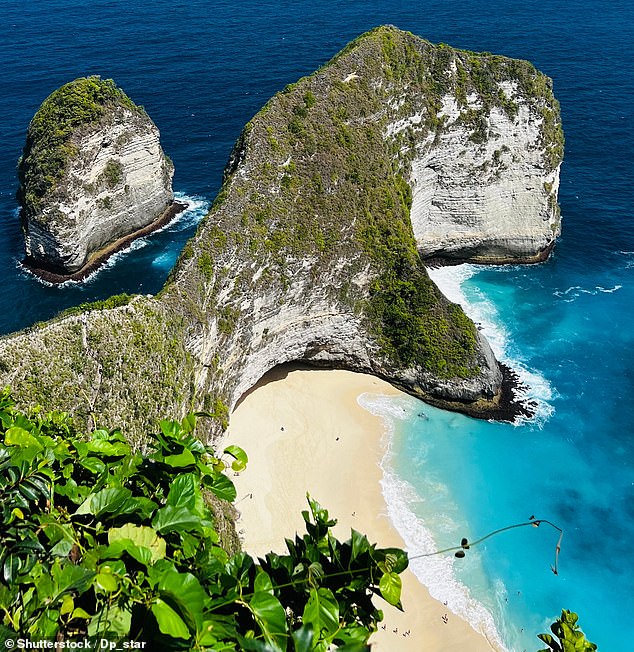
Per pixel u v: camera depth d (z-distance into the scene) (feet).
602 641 130.93
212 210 171.32
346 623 30.53
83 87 253.85
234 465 42.16
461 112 238.48
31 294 239.09
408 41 237.86
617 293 242.17
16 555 29.27
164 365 133.08
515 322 227.61
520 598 137.69
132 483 38.27
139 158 271.08
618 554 148.15
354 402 188.34
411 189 233.76
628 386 199.41
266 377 192.44
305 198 188.34
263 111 197.16
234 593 29.14
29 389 108.88
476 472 168.45
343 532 147.54
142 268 258.78
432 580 139.64
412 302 197.57
